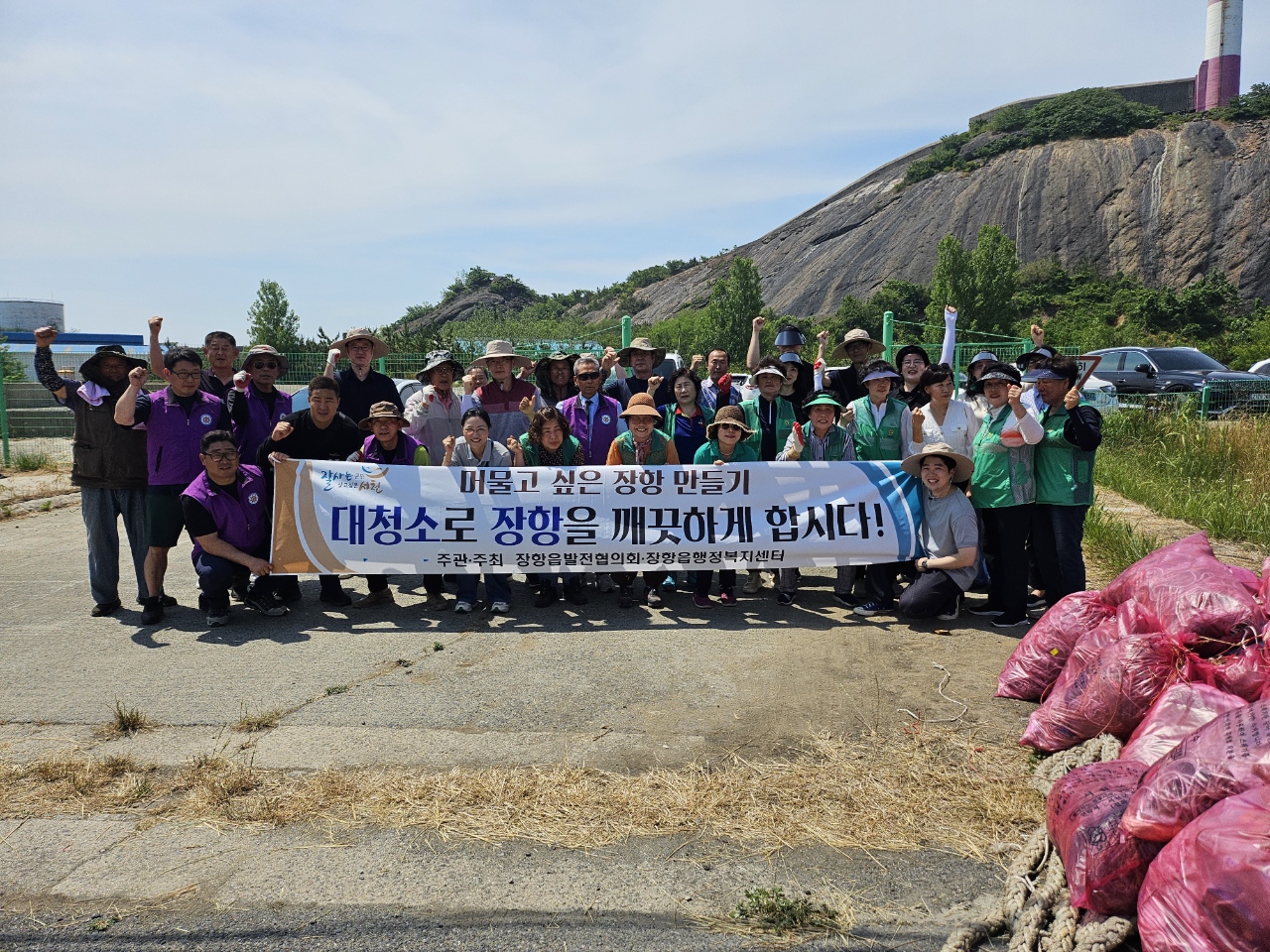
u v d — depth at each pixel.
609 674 4.94
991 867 3.11
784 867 3.12
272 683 4.85
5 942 2.76
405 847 3.27
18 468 14.37
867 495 6.16
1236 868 2.23
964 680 4.80
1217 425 11.59
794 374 7.29
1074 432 5.48
